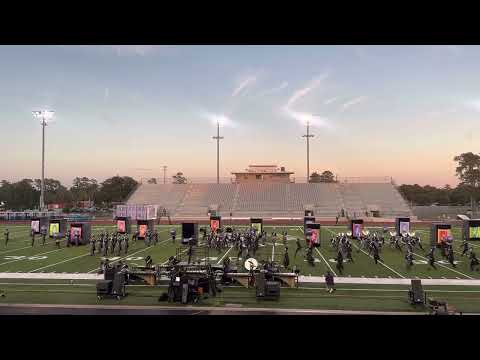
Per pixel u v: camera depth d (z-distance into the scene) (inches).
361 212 2714.1
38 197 4375.0
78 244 1429.6
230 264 914.1
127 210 2434.8
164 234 1820.9
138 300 691.4
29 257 1177.4
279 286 696.4
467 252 1224.8
